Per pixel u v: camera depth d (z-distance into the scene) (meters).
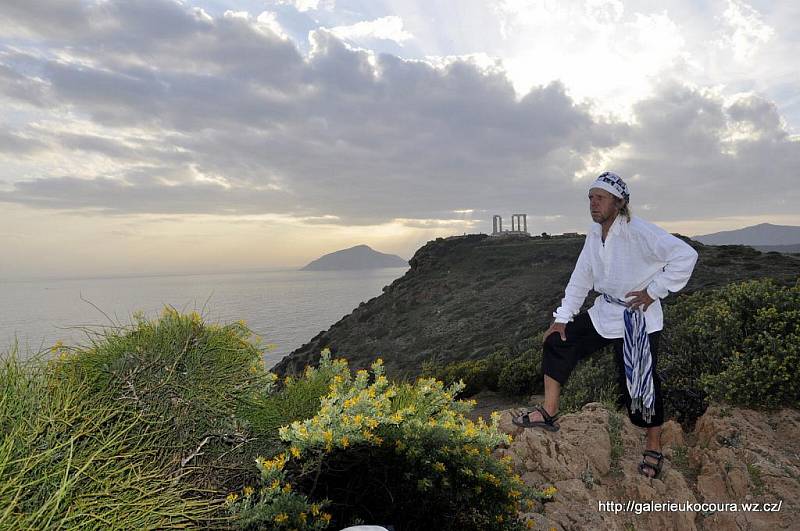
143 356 2.20
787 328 5.21
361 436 2.51
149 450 1.89
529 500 3.38
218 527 1.97
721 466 3.96
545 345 3.97
